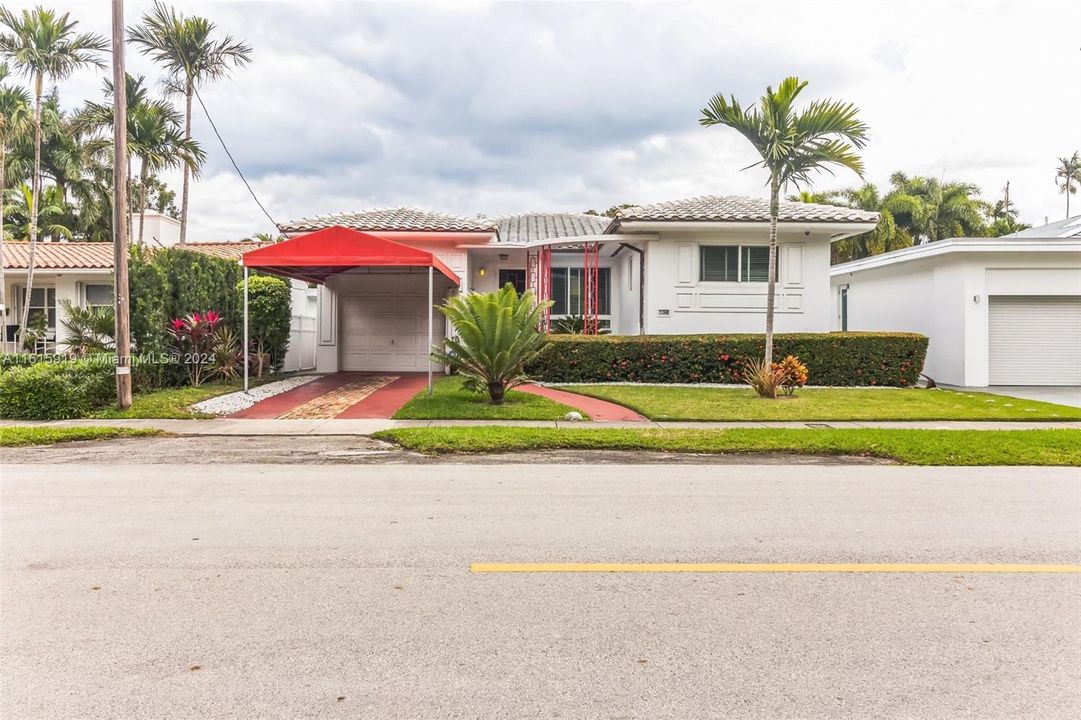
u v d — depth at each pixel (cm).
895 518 638
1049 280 1856
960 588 461
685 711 307
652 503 695
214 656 358
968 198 3844
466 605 427
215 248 2883
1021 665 353
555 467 902
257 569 491
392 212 2242
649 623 402
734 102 1486
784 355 1809
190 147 2514
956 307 1894
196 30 2919
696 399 1516
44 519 624
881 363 1812
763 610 422
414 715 303
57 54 2088
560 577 478
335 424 1255
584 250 2089
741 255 2042
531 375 1822
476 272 2309
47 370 1330
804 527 606
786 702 315
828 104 1453
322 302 2144
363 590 452
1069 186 5312
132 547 541
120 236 1347
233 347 1795
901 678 338
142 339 1546
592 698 318
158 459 949
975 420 1311
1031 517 643
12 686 327
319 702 314
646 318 2048
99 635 383
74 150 2959
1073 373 1894
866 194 3794
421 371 2181
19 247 2508
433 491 748
